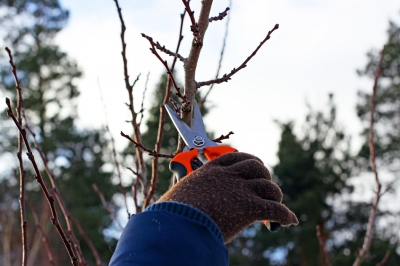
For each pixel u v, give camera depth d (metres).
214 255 1.21
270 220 1.32
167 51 2.00
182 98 1.92
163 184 12.42
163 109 2.61
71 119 23.92
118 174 2.89
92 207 20.33
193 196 1.29
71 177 20.94
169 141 12.15
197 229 1.21
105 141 23.17
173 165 1.55
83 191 20.73
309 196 18.48
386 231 18.20
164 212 1.23
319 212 18.44
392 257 16.61
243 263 18.86
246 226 1.31
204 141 1.73
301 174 19.28
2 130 24.23
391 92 20.66
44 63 23.92
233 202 1.29
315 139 19.78
